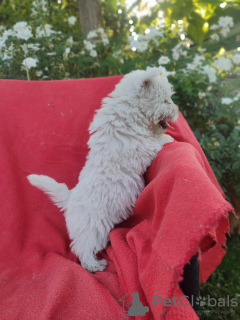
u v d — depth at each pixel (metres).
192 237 0.21
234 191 0.61
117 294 0.30
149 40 0.74
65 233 0.45
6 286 0.35
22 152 0.47
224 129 0.65
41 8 0.80
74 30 1.03
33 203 0.46
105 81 0.51
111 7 1.11
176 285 0.21
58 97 0.49
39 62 0.68
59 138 0.49
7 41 0.67
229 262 0.57
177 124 0.45
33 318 0.28
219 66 0.67
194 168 0.27
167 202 0.27
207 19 0.96
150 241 0.28
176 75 0.65
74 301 0.29
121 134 0.38
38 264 0.38
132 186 0.38
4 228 0.42
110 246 0.38
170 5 1.00
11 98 0.47
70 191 0.43
